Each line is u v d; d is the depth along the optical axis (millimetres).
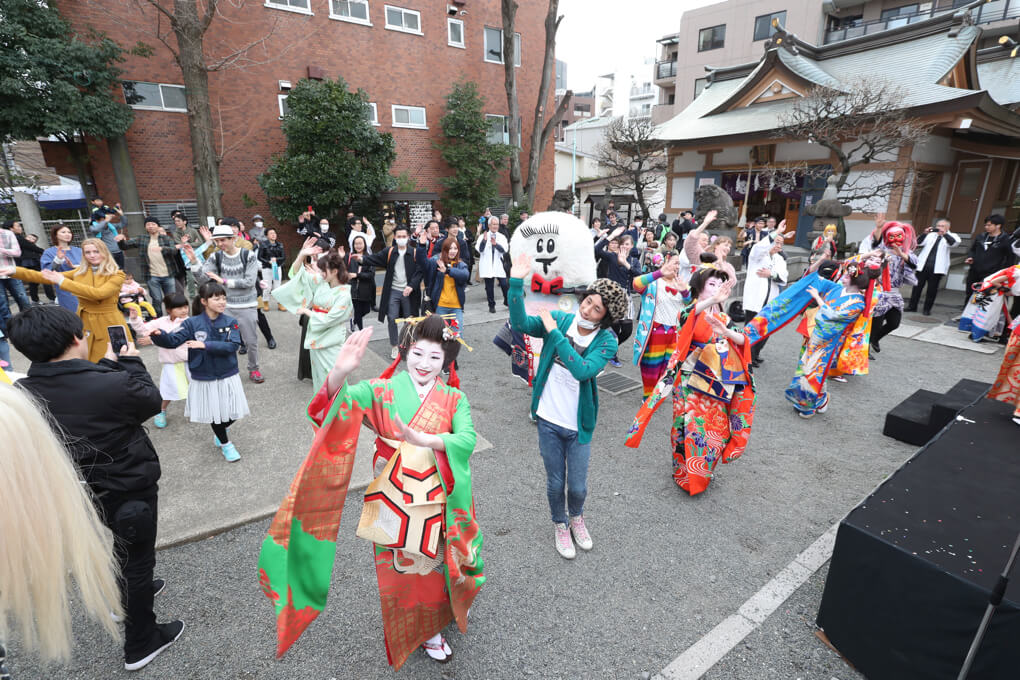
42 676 2309
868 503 2648
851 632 2443
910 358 7422
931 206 17922
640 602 2822
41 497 1160
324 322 4910
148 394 2256
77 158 12852
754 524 3562
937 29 16750
